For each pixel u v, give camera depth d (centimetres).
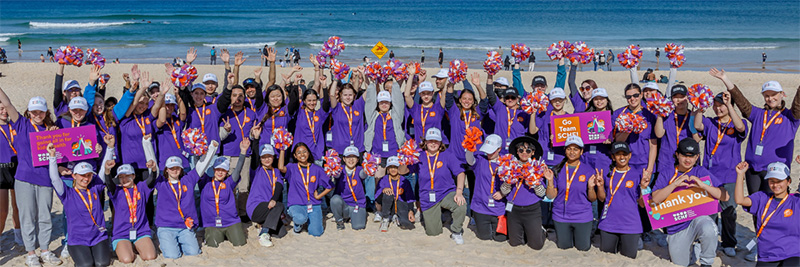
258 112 983
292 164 895
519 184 830
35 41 5859
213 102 974
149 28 7556
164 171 829
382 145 973
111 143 791
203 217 838
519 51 1010
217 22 8725
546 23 8075
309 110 980
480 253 830
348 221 962
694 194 766
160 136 890
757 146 800
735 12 9919
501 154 936
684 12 10038
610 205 802
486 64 920
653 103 796
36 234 792
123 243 784
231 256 816
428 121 969
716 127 827
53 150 736
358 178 905
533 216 827
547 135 910
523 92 1024
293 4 16438
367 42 5741
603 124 852
